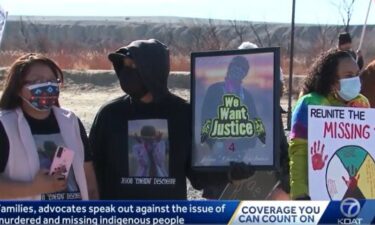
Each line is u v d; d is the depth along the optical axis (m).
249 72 4.77
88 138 4.95
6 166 4.46
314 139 4.80
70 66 41.47
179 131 4.85
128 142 4.85
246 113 4.78
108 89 32.66
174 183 4.83
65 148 4.51
